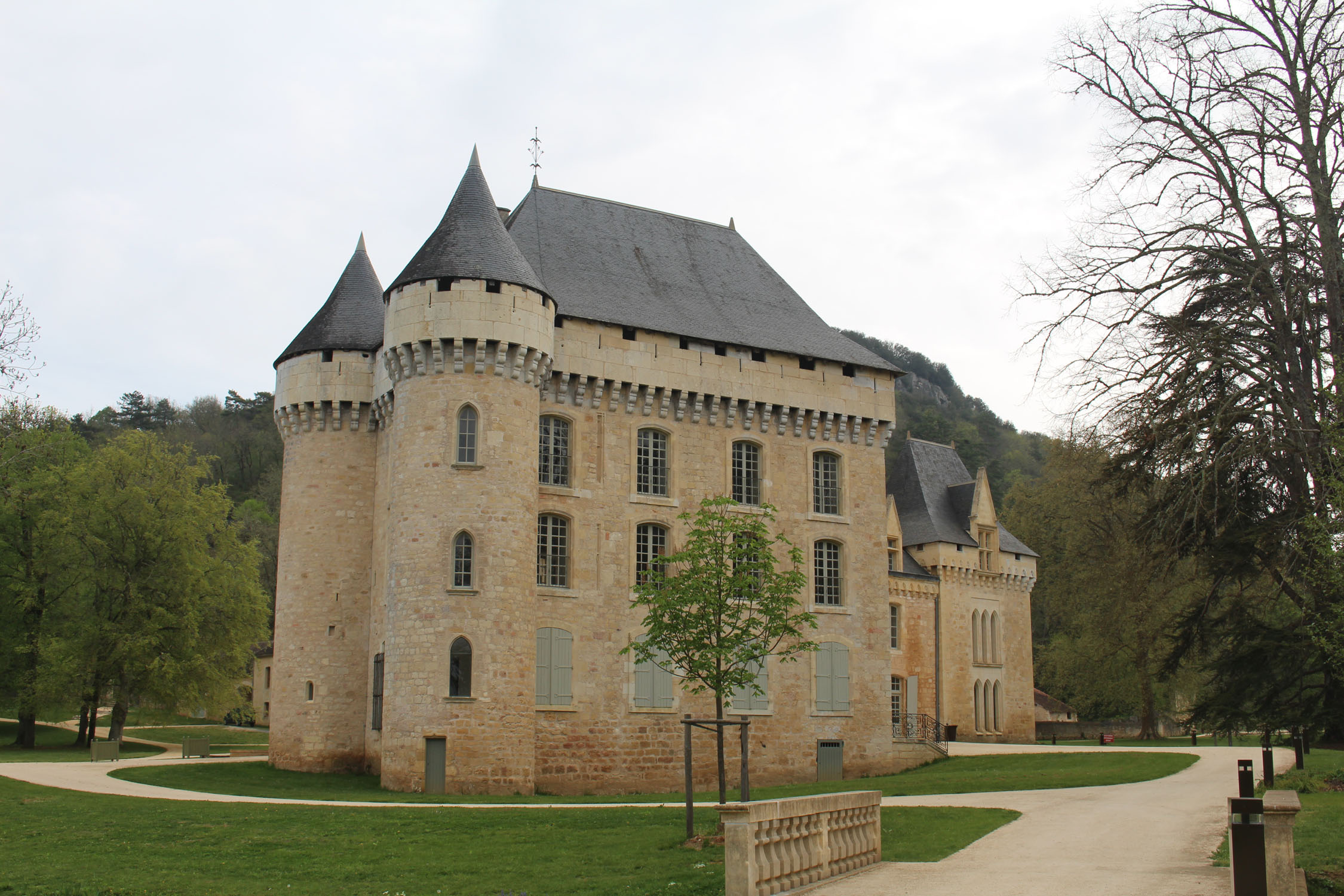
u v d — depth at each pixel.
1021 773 39.97
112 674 52.81
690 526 42.72
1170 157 28.23
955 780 38.97
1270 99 27.25
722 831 23.78
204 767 40.84
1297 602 26.42
